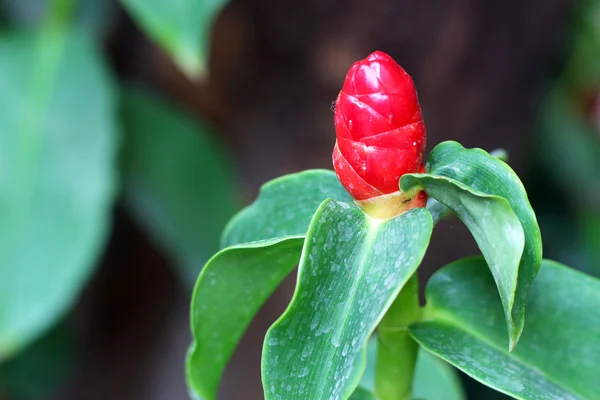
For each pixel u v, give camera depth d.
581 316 0.82
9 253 1.08
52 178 1.14
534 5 1.52
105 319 1.64
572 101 1.98
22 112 1.17
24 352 1.57
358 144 0.77
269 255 0.79
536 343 0.81
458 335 0.81
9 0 1.48
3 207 1.11
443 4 1.43
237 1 1.39
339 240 0.76
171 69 1.48
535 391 0.78
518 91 1.62
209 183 1.36
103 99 1.19
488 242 0.74
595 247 1.95
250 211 0.84
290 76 1.47
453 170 0.76
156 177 1.33
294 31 1.42
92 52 1.23
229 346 0.84
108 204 1.14
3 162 1.13
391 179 0.77
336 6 1.40
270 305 1.53
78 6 1.43
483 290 0.82
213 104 1.52
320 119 1.50
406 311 0.81
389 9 1.40
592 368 0.81
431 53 1.48
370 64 0.76
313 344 0.74
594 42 1.85
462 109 1.57
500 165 0.75
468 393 1.79
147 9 1.03
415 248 0.74
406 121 0.76
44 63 1.21
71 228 1.11
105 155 1.16
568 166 1.98
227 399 1.56
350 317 0.75
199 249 1.32
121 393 1.66
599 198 1.99
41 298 1.07
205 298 0.80
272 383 0.74
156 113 1.36
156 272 1.59
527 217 0.74
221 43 1.44
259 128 1.53
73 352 1.64
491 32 1.50
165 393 1.62
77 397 1.69
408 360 0.83
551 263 0.83
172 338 1.62
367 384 0.96
